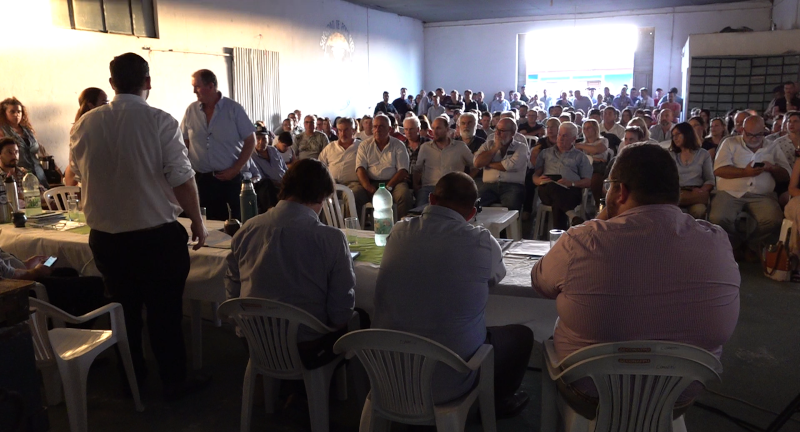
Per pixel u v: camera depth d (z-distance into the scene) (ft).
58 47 20.07
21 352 4.00
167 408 7.45
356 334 5.13
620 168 4.58
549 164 15.46
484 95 49.32
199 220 7.20
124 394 7.74
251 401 6.43
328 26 36.01
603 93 45.37
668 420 4.42
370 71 41.68
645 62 44.24
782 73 33.06
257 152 17.25
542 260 4.99
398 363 5.15
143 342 9.63
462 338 5.35
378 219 8.21
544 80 47.65
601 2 39.81
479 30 48.37
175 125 6.81
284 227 6.14
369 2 38.60
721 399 7.30
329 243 6.10
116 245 6.81
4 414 3.89
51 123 20.08
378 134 15.79
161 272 7.00
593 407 4.63
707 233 4.34
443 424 5.19
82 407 6.40
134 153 6.51
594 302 4.38
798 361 8.36
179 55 25.05
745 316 10.19
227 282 6.76
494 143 15.58
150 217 6.76
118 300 7.18
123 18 22.45
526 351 6.40
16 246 9.13
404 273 5.36
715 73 34.65
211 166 11.29
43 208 13.05
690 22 42.22
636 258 4.27
